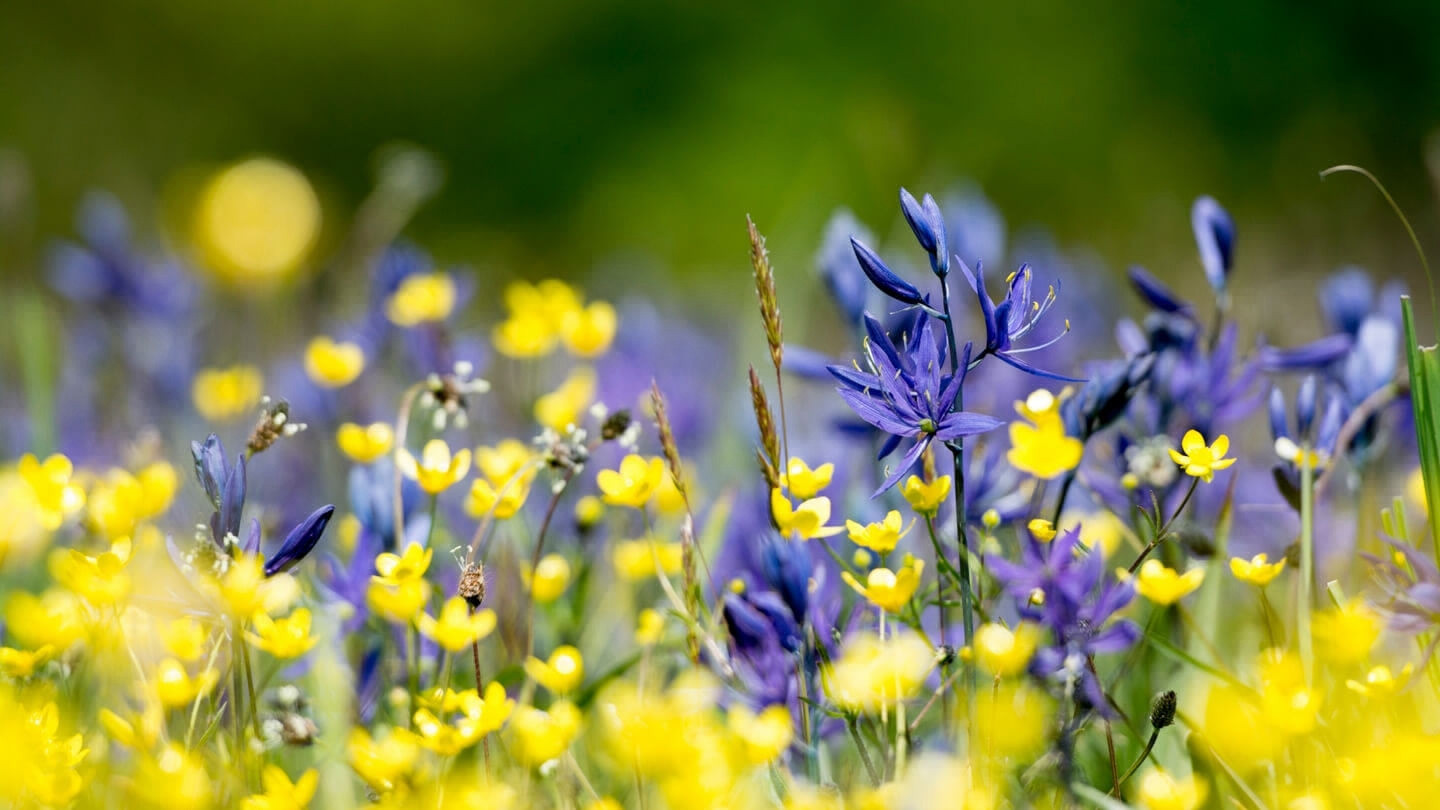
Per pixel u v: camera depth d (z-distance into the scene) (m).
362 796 1.36
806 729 1.32
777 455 1.32
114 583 1.30
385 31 10.11
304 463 1.75
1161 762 1.35
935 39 9.21
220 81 10.17
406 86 10.17
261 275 3.33
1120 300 2.80
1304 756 1.30
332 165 10.24
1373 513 1.46
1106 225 8.31
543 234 9.70
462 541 1.54
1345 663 1.29
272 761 1.36
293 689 1.34
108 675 1.35
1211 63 8.70
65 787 1.27
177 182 8.75
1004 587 1.33
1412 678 1.29
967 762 1.28
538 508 1.56
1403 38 8.33
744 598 1.36
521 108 9.94
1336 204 4.01
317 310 2.28
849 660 1.29
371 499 1.39
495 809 1.27
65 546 1.51
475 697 1.29
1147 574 1.28
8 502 1.35
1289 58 8.57
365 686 1.39
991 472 1.41
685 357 2.75
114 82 9.69
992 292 1.60
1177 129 8.75
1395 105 8.13
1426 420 1.33
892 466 1.47
